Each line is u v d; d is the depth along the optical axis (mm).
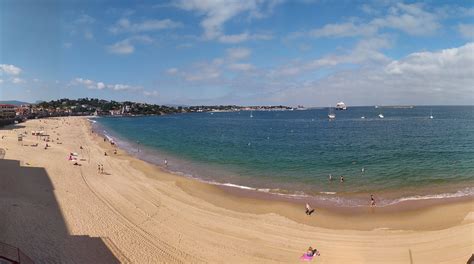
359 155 63531
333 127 141000
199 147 79500
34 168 45031
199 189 38906
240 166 54688
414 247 23703
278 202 34031
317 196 36438
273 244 24391
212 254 22625
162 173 48219
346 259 22266
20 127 121875
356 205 33125
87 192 35188
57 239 22984
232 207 32469
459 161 54812
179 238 24875
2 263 17891
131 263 20672
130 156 64375
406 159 57812
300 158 61469
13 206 28125
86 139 91688
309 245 24312
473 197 34906
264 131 127250
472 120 163375
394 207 32250
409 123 151875
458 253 22453
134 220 27922
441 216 29438
